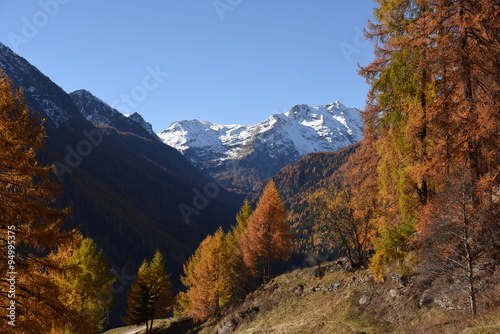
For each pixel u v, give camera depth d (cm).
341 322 1922
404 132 1691
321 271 2859
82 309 3347
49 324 1018
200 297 3753
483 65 1460
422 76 1622
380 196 2102
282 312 2667
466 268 1248
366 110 1972
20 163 1005
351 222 2505
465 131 1448
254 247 3731
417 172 1569
